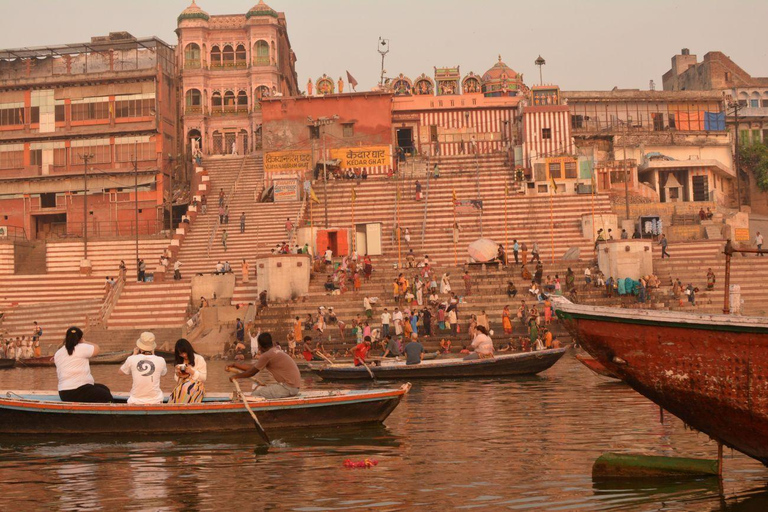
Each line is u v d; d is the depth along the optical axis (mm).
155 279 48188
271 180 59375
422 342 35719
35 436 13891
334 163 58688
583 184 56156
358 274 42312
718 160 62938
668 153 63062
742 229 53094
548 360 24516
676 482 9859
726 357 9289
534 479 10109
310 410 14273
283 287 40594
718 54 73375
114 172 63438
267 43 67812
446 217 52375
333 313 38281
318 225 53094
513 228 50031
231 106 67812
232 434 13867
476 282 41219
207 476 10648
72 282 52406
